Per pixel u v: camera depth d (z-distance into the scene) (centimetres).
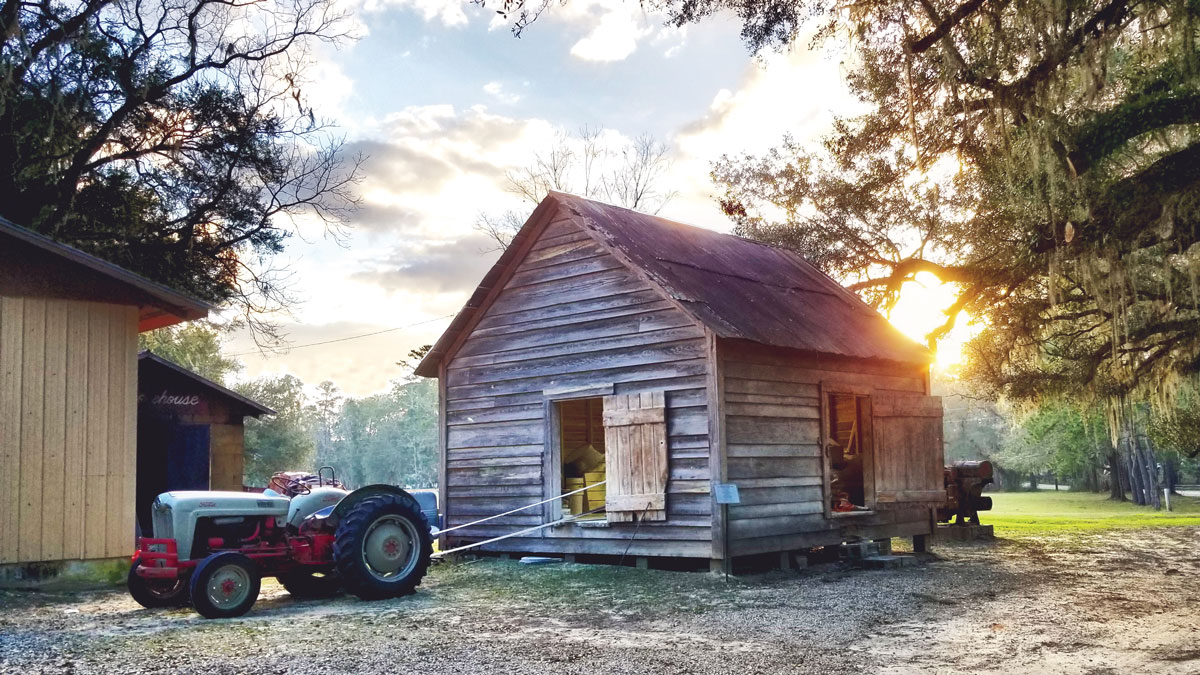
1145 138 1286
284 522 1047
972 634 788
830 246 2509
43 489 1084
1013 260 1525
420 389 10669
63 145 1681
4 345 1069
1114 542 1723
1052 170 1011
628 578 1175
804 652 716
